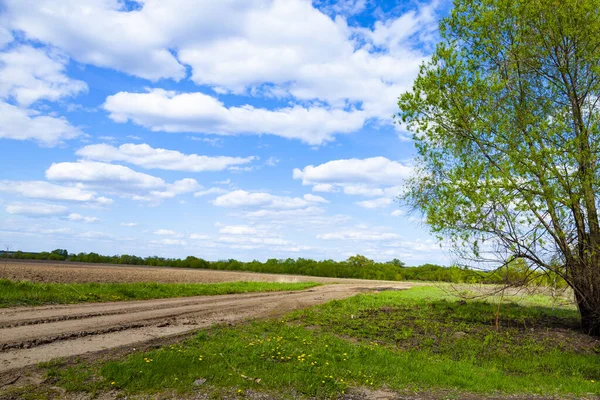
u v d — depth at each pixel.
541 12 14.39
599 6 13.61
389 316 17.59
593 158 13.38
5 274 24.31
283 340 11.01
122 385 7.05
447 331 14.73
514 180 13.52
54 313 13.41
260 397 7.12
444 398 7.90
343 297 25.95
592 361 11.78
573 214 13.73
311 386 7.66
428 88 15.67
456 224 14.55
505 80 14.57
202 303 19.48
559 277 14.52
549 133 13.45
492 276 15.12
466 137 15.32
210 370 7.99
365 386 8.17
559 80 14.70
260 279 47.94
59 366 7.78
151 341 10.24
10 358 8.09
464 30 15.92
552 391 8.92
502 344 13.34
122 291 20.64
